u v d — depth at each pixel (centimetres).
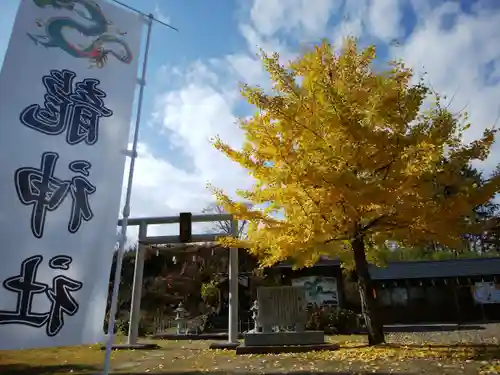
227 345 1098
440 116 823
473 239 3588
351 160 785
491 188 823
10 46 432
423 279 2091
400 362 650
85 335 395
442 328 1616
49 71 449
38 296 380
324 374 594
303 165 771
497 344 840
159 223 1334
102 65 493
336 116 782
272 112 874
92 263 418
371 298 927
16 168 398
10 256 375
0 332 357
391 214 838
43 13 466
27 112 420
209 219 1294
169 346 1210
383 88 827
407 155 764
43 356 920
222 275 2066
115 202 450
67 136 439
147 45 551
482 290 2061
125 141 481
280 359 785
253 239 951
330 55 922
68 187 423
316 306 1828
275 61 907
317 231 827
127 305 2078
